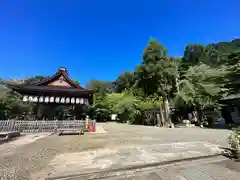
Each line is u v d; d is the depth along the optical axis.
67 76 17.36
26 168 4.20
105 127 17.47
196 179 3.48
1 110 16.75
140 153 5.42
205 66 23.30
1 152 5.96
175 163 4.52
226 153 5.26
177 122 21.78
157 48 21.98
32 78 34.91
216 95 18.38
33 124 12.02
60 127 12.63
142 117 25.02
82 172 3.83
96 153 5.57
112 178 3.59
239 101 17.42
